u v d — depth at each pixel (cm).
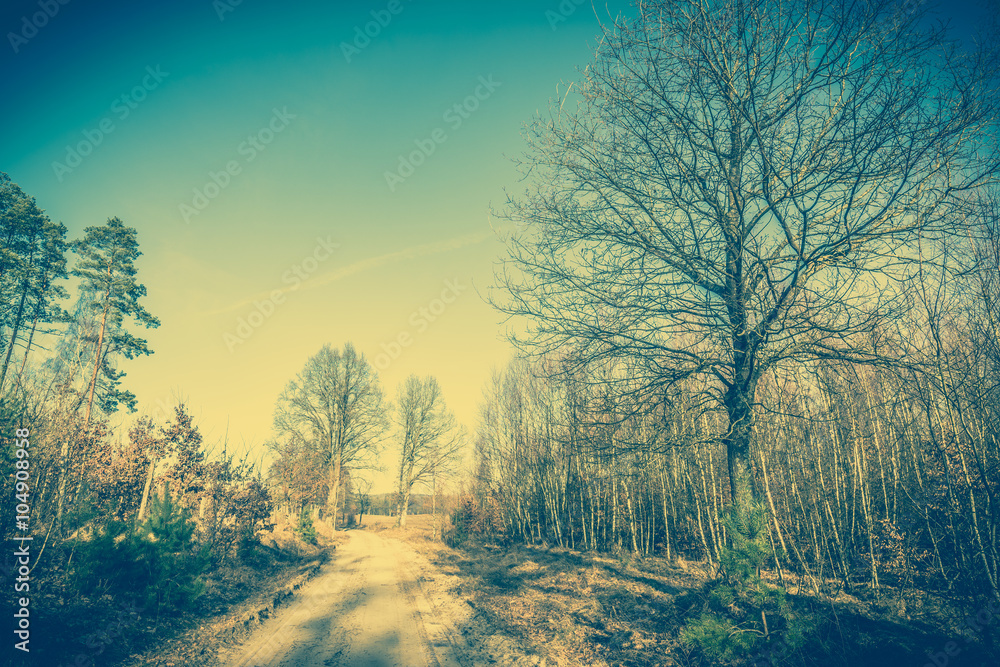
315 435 3791
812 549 1340
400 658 695
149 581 820
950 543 820
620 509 2252
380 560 2047
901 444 1170
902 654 559
